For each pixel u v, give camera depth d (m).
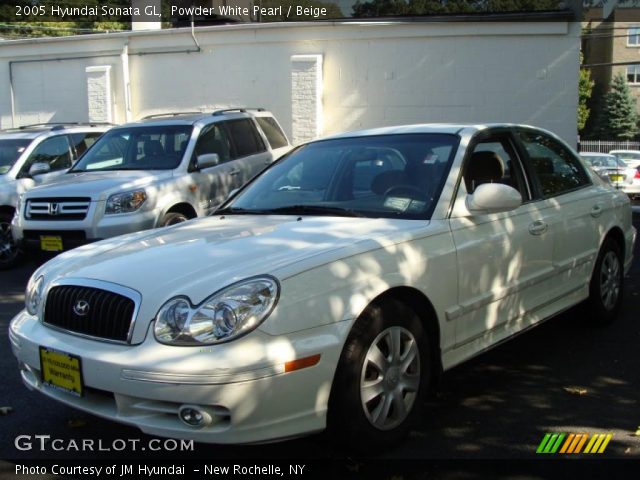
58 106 16.02
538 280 4.74
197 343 3.08
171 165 8.43
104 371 3.20
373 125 13.06
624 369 4.92
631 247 6.30
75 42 15.52
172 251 3.72
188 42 14.35
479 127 4.76
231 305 3.12
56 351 3.42
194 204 8.29
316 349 3.23
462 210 4.21
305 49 13.35
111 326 3.31
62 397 3.46
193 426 3.08
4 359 5.36
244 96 14.04
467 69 12.33
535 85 12.02
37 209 7.79
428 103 12.66
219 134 9.13
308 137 13.36
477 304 4.17
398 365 3.66
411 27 12.51
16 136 9.97
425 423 4.05
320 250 3.52
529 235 4.63
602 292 5.81
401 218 4.10
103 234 7.48
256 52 13.78
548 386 4.62
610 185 6.16
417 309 3.87
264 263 3.37
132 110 15.16
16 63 16.28
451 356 4.06
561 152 5.64
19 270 9.05
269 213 4.54
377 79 12.89
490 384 4.67
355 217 4.19
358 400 3.40
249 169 9.28
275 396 3.11
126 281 3.39
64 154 10.08
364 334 3.44
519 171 4.93
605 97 47.12
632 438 3.84
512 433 3.91
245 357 3.05
